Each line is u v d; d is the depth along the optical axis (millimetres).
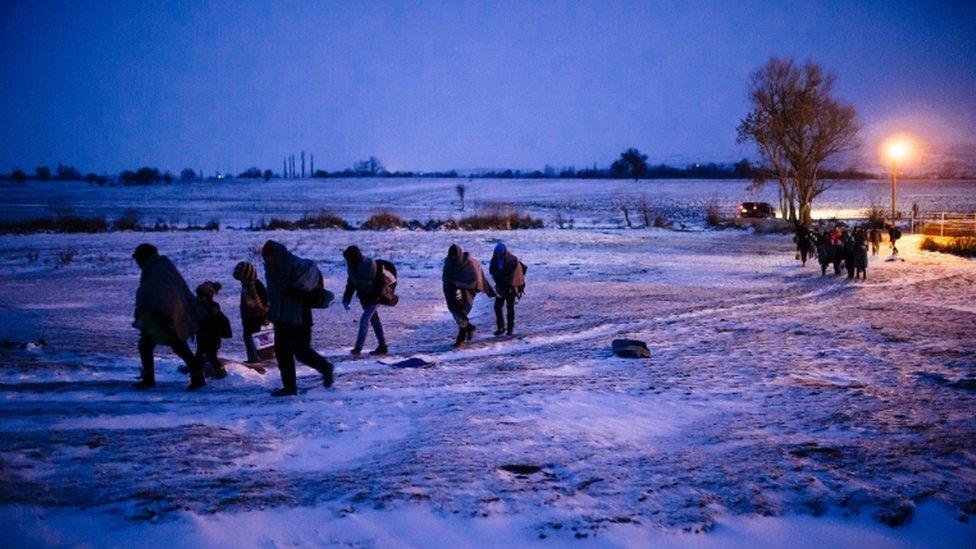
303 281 7441
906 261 28688
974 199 89188
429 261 27188
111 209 79438
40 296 17422
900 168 194250
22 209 77000
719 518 4332
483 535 4016
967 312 15172
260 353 9461
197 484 4523
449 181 162500
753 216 59781
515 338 12219
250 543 3762
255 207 86250
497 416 6680
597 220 61531
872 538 4145
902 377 8742
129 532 3756
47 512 3934
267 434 5926
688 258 30016
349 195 119062
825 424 6488
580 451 5594
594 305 16500
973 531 4234
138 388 7730
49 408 6555
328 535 3916
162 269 7586
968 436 6051
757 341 11633
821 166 52469
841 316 14578
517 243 37000
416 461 5195
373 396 7609
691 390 7988
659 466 5242
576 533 4082
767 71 50125
